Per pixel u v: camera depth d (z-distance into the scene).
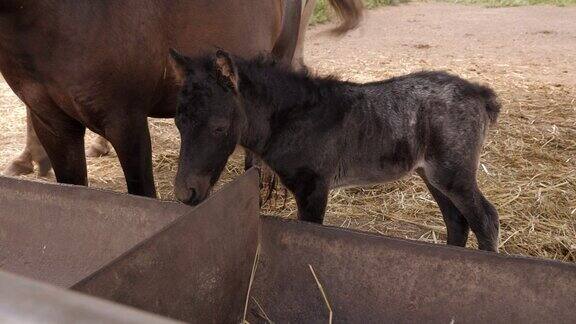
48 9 1.57
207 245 1.41
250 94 1.68
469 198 1.83
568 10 6.80
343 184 1.85
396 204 2.41
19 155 2.77
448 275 1.39
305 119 1.74
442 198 1.96
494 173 2.59
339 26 2.39
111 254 1.58
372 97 1.80
